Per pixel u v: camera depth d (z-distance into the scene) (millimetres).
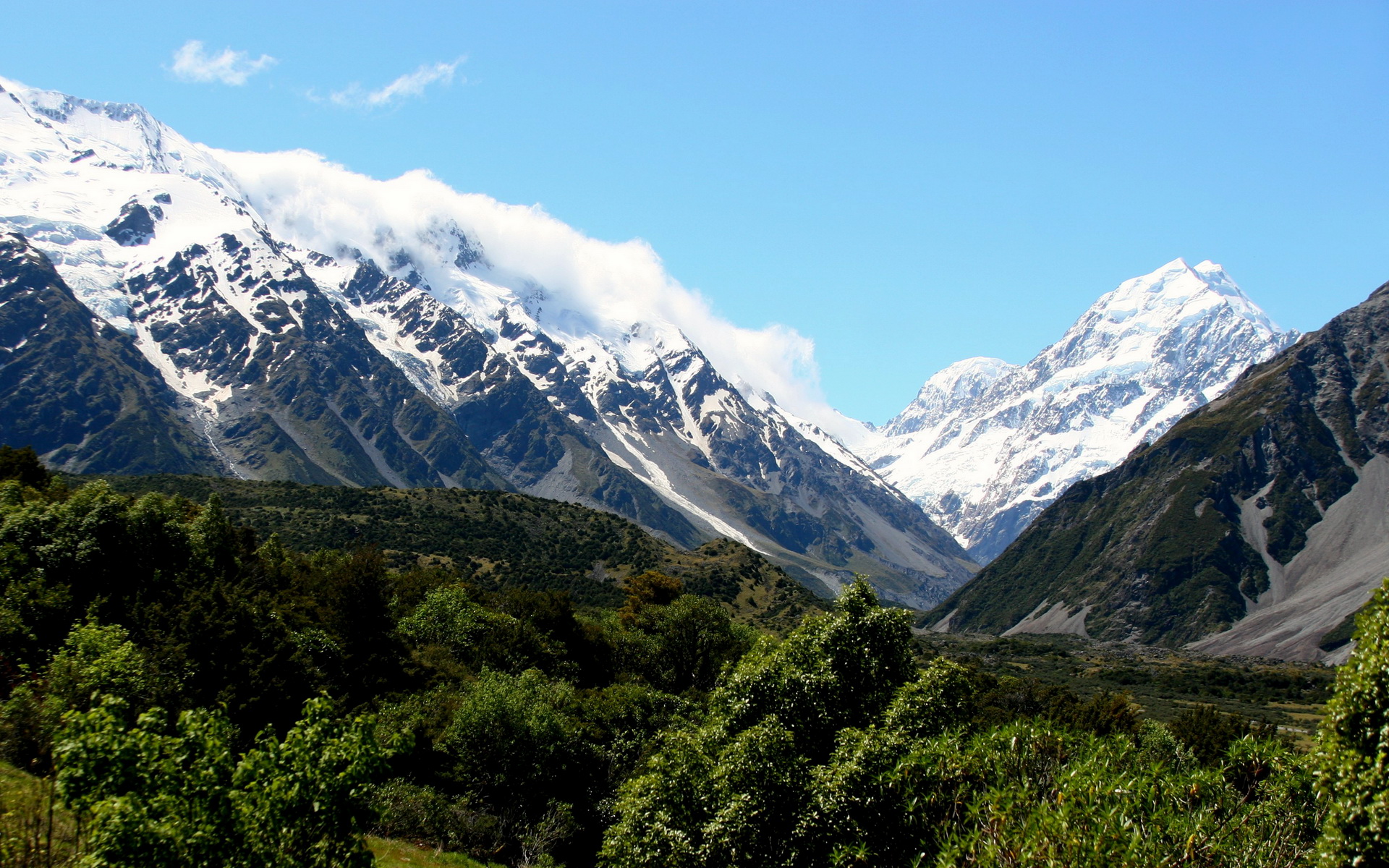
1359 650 23516
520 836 53094
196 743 23188
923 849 29078
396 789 50969
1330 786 23484
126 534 57406
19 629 43562
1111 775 28281
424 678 67125
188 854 21500
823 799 30797
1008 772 29984
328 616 65875
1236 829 27328
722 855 32281
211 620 47781
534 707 58250
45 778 25438
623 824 36188
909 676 38062
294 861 23219
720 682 39938
